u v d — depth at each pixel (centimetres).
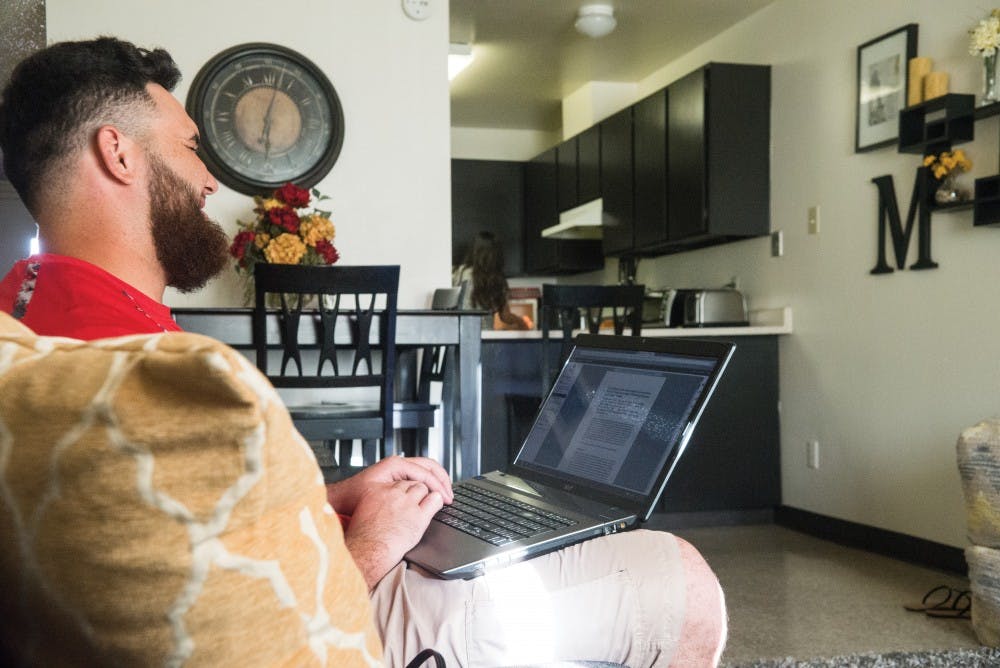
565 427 115
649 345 111
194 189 90
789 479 414
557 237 620
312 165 345
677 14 444
